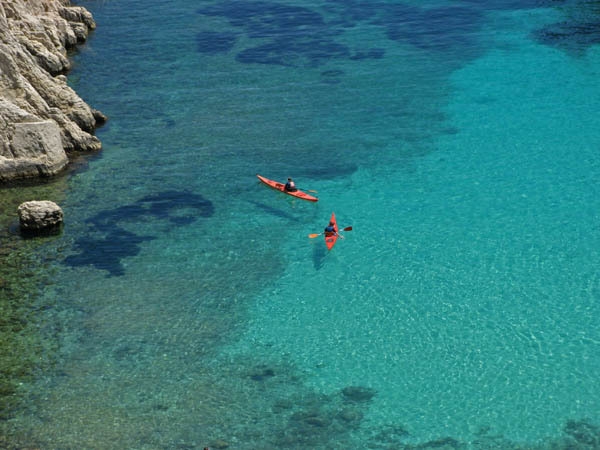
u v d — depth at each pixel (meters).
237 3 87.25
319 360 30.34
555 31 72.56
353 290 35.00
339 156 48.97
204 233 39.97
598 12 78.25
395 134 52.06
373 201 43.16
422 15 80.19
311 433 26.28
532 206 41.84
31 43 61.03
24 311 33.12
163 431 26.30
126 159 48.44
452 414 27.22
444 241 38.78
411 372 29.53
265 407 27.64
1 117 44.78
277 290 35.09
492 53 67.44
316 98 58.62
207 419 26.97
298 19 80.06
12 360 29.94
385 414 27.28
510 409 27.41
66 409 27.30
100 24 79.31
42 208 39.38
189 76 63.53
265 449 25.47
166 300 34.19
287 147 50.31
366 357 30.47
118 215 41.62
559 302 33.62
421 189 44.31
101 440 25.78
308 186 45.06
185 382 28.94
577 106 55.28
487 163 47.22
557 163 46.72
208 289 35.12
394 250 38.16
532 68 63.19
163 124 53.97
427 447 25.61
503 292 34.47
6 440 25.69
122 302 33.94
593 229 39.38
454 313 33.09
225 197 43.78
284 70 64.81
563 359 29.97
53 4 72.06
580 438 25.91
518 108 55.44
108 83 61.91
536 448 25.50
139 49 70.75
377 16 80.44
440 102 57.28
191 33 75.69
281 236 39.75
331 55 68.38
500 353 30.45
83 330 31.91
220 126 53.62
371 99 58.25
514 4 82.94
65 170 46.84
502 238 38.88
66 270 36.38
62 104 50.81
